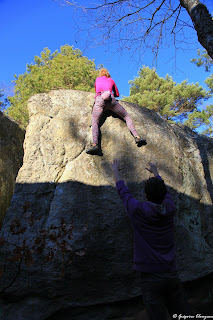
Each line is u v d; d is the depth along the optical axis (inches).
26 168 140.7
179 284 88.6
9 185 188.7
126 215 143.1
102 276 133.6
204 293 149.0
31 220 118.9
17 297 124.6
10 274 125.0
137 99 850.8
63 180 143.3
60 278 127.5
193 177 173.6
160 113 820.6
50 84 687.7
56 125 152.2
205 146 197.8
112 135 159.3
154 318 82.1
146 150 162.7
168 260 87.4
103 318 131.6
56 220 134.8
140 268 87.7
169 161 166.6
